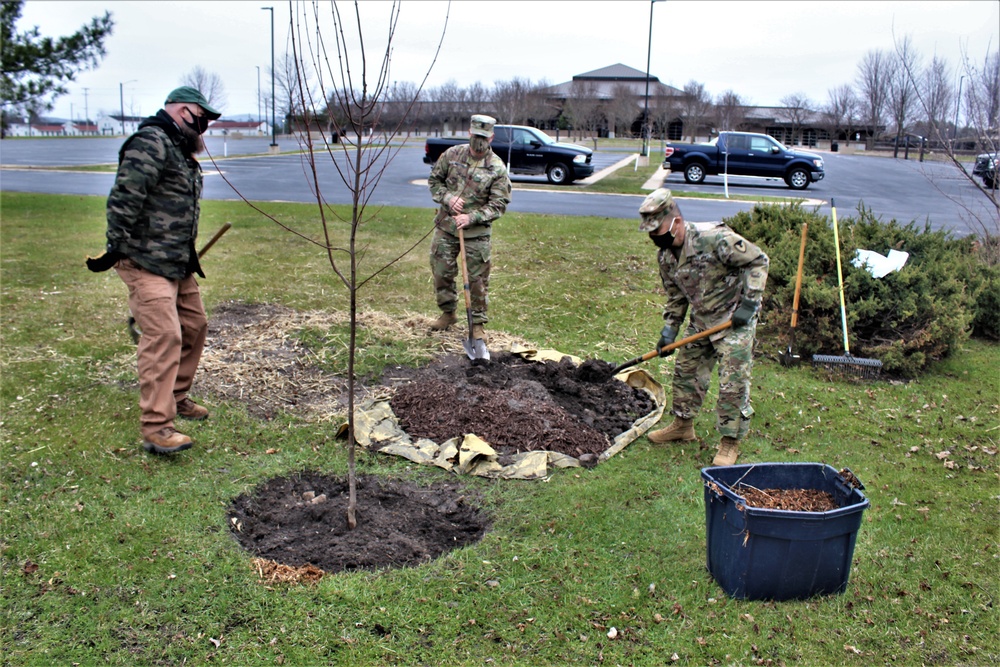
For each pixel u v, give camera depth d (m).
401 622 3.33
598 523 4.13
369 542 3.89
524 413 5.15
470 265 6.48
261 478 4.49
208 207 14.09
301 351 6.41
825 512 3.32
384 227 12.35
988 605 3.56
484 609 3.43
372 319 7.24
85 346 6.41
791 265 7.38
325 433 5.09
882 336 6.98
